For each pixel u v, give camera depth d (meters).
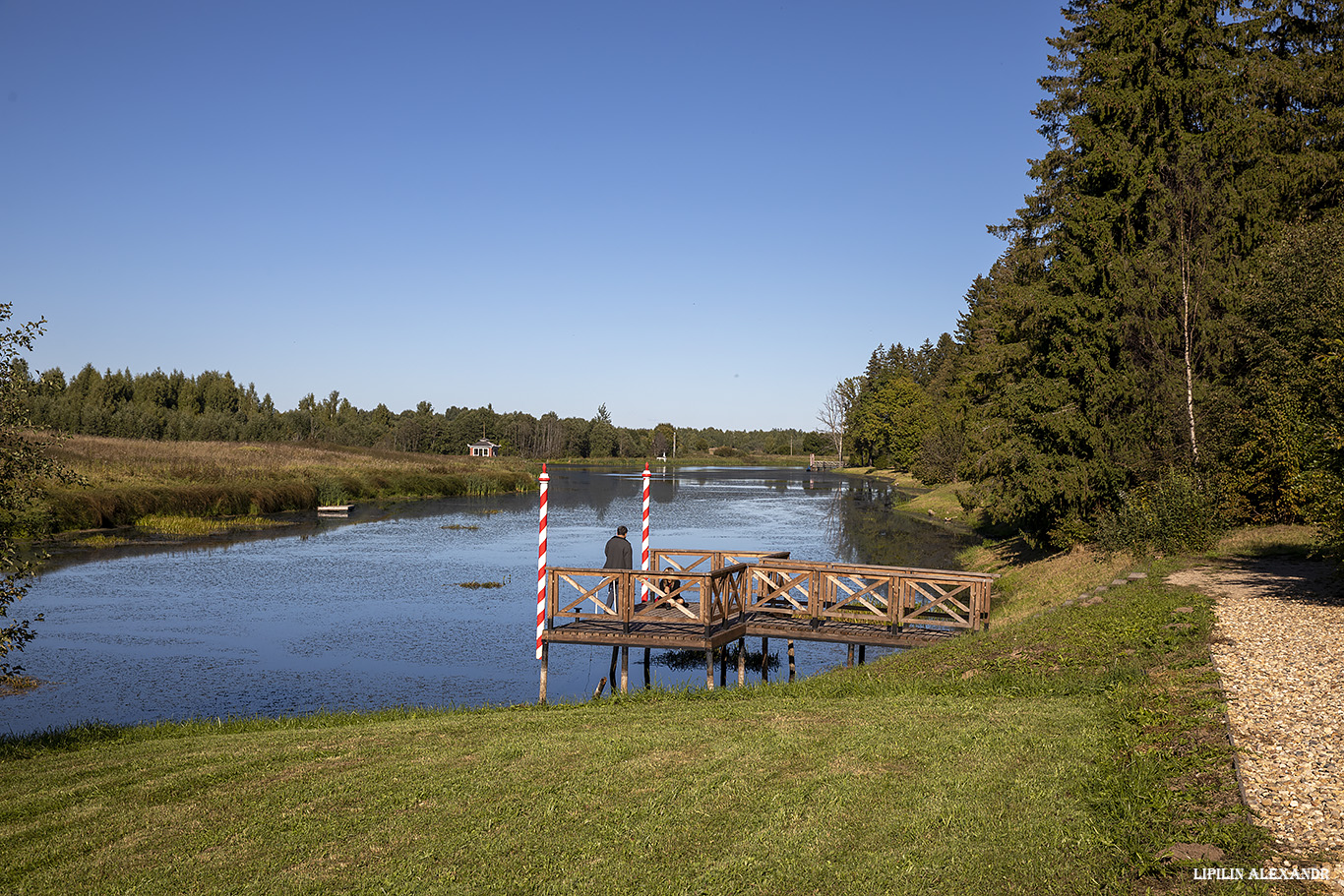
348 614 23.91
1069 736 7.61
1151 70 24.53
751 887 5.26
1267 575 15.84
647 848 5.93
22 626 11.16
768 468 152.75
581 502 67.50
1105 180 25.25
